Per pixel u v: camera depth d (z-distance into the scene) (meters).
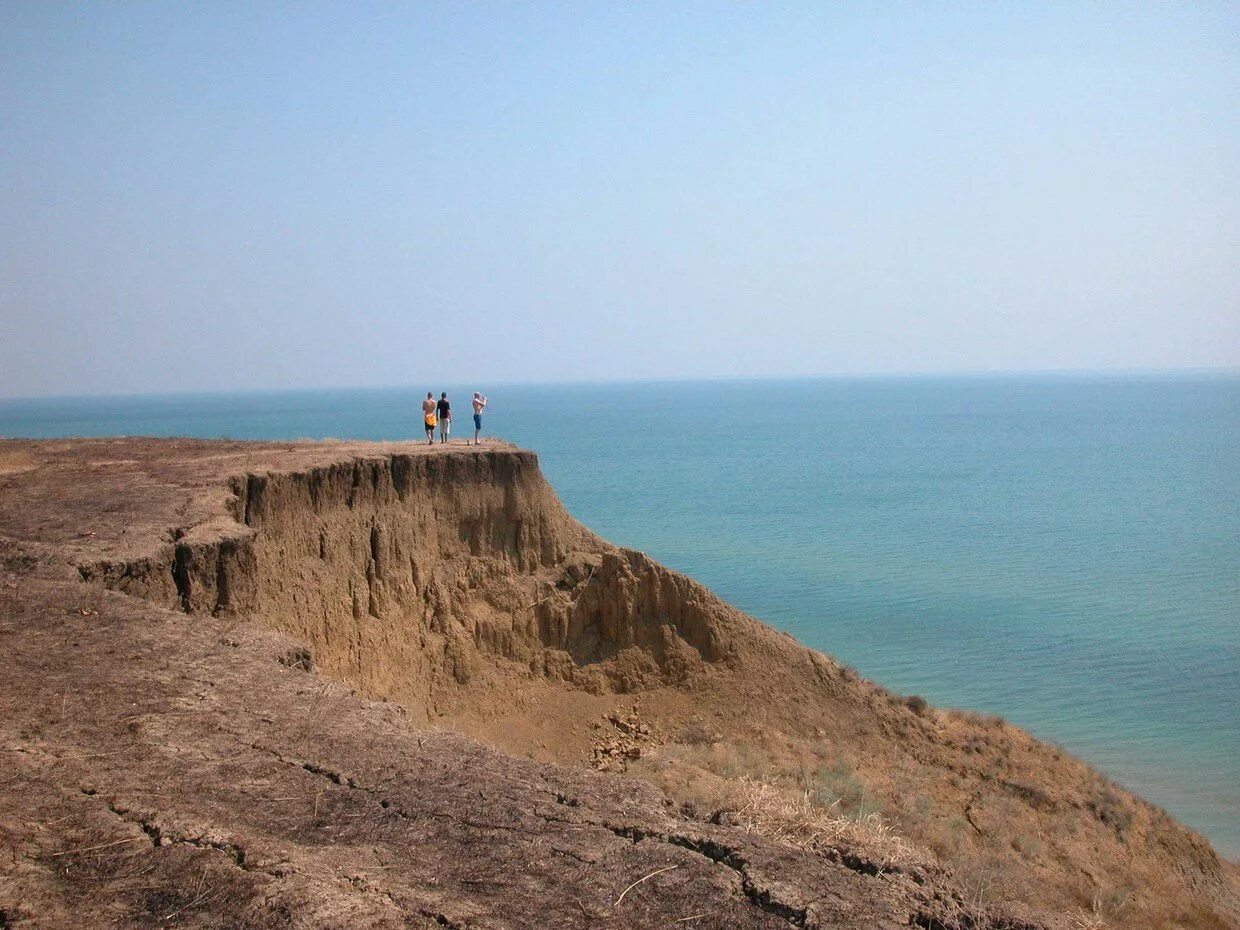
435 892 7.27
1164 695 42.00
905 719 32.03
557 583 34.31
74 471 27.97
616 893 7.55
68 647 12.48
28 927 6.38
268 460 29.69
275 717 10.65
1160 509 95.44
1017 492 108.31
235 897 6.87
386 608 29.88
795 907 7.54
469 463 34.00
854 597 58.47
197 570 18.78
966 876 9.28
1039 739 35.47
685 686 32.34
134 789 8.55
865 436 198.75
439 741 10.48
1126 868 26.33
